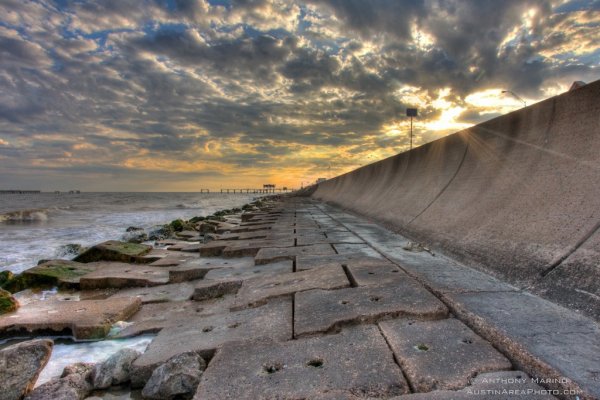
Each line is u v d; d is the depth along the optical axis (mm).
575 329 2404
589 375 1861
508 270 3727
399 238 6934
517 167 5051
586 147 3922
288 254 5535
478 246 4570
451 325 2666
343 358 2293
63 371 2711
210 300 4320
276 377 2143
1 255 9656
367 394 1922
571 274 3041
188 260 6594
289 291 3658
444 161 8039
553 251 3441
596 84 3986
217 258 6430
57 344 3359
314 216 13219
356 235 7426
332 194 27141
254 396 1965
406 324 2721
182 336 3029
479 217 5160
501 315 2664
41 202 56625
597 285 2764
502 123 5793
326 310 3031
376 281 3697
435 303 2977
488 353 2242
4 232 15430
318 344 2520
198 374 2334
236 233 9320
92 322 3484
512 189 4863
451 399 1769
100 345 3312
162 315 3975
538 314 2682
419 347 2342
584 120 4090
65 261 6629
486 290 3301
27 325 3551
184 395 2283
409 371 2068
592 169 3705
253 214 15562
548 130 4660
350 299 3215
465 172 6688
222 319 3330
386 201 11164
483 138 6367
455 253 4891
